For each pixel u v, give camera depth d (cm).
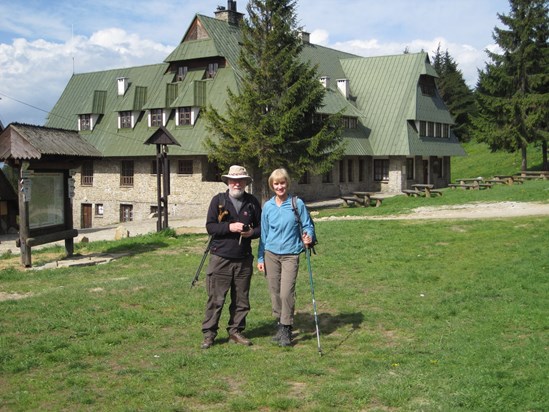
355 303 1028
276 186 788
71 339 819
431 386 620
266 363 707
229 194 795
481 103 5203
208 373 675
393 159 4662
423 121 4791
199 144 3809
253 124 3228
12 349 774
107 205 4356
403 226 2027
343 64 5256
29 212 1541
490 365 679
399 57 5006
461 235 1755
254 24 3312
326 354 745
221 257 780
